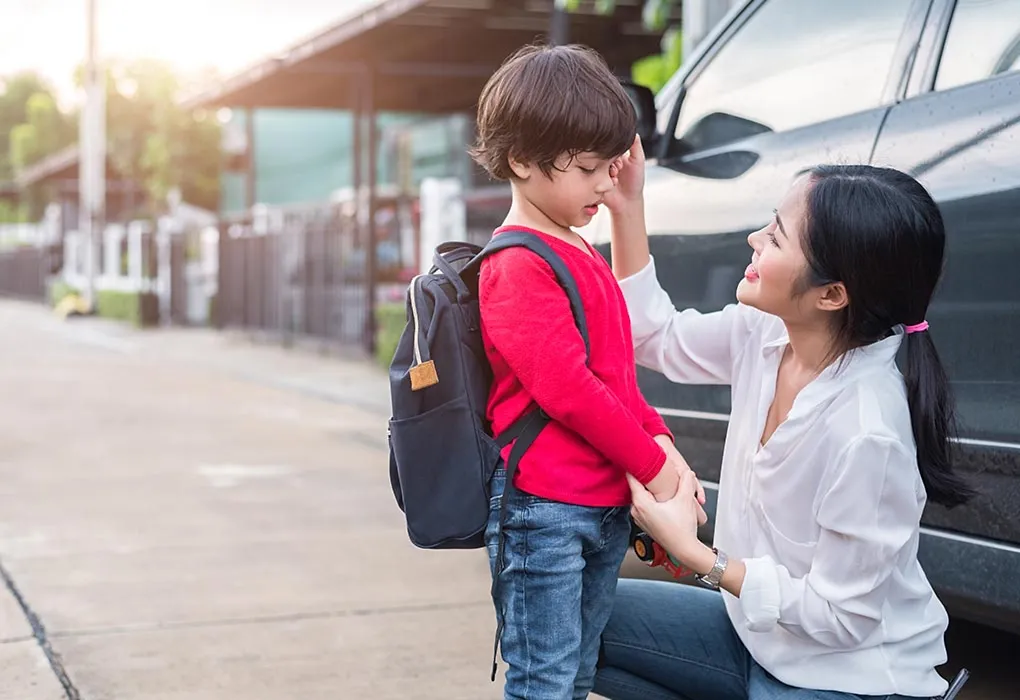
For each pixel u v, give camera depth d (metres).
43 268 31.86
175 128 26.95
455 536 1.86
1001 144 2.43
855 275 1.83
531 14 11.11
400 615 3.81
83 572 4.30
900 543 1.83
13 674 3.21
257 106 17.16
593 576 1.99
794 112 3.13
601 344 1.89
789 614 1.87
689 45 5.71
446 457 1.86
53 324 22.05
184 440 7.69
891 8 2.93
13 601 3.91
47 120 45.75
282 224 16.45
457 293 1.90
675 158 3.41
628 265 2.33
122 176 31.09
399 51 13.09
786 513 1.96
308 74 14.45
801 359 1.99
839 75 3.02
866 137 2.75
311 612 3.83
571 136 1.78
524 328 1.80
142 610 3.83
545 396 1.80
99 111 24.06
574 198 1.85
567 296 1.83
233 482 6.19
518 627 1.90
